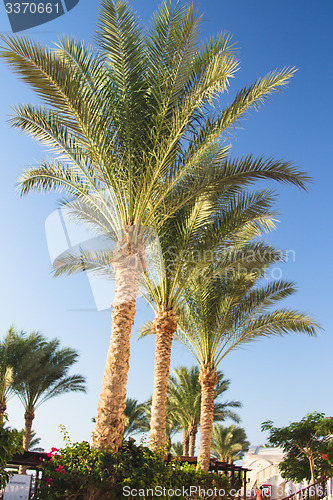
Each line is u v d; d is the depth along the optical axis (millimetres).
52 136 9297
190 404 26875
